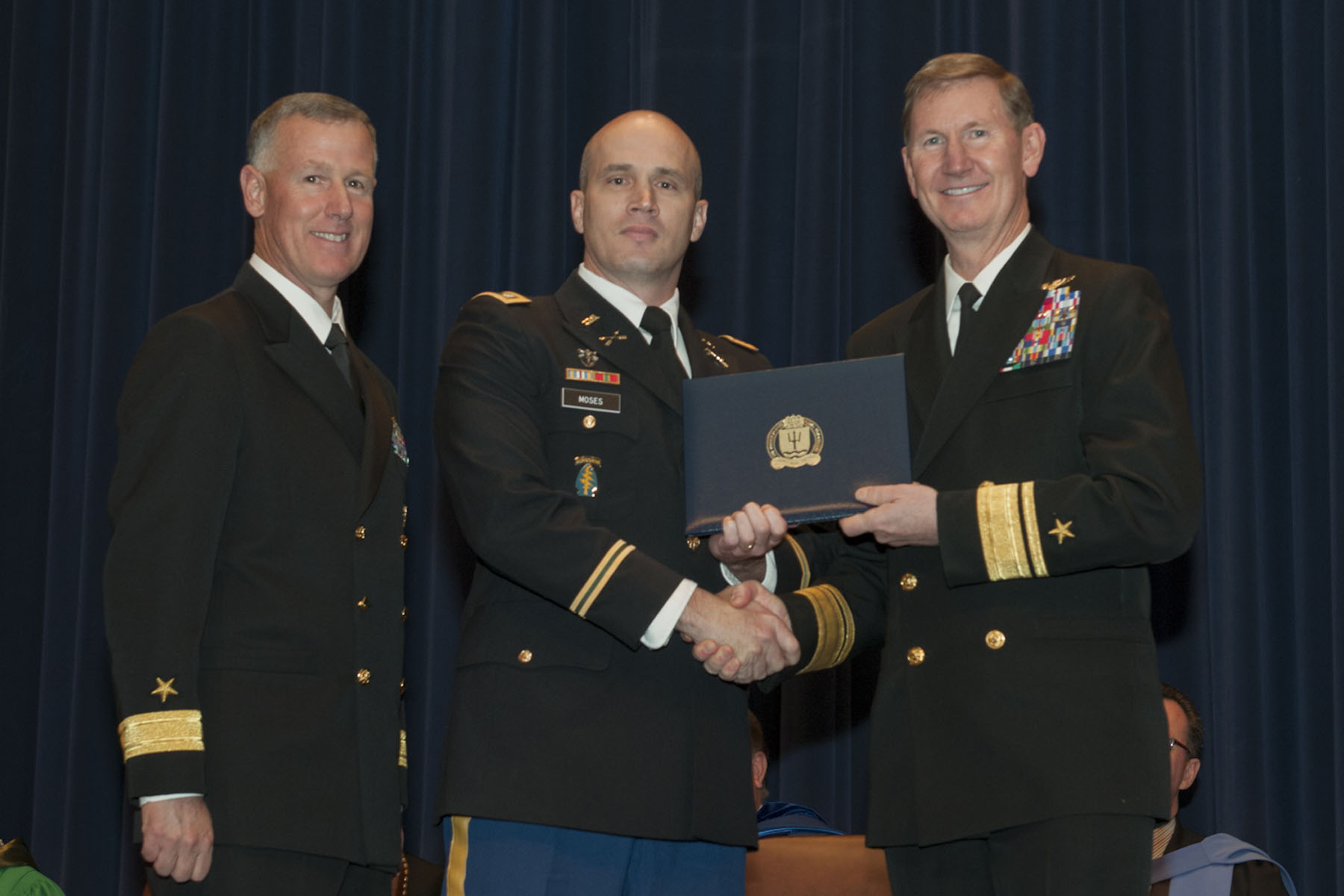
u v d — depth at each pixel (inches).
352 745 81.7
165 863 75.8
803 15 162.6
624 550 83.5
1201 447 151.4
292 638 81.4
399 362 166.1
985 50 160.6
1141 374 80.9
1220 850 116.7
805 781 149.4
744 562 91.3
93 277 174.4
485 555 84.1
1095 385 82.8
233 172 174.4
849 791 149.5
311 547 83.4
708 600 83.5
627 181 94.8
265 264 92.3
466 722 84.4
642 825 81.6
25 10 181.8
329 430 86.4
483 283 165.2
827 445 87.0
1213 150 155.9
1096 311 84.0
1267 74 156.6
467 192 165.9
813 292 157.5
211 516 80.4
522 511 83.6
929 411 88.0
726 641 82.8
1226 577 147.9
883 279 159.9
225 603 81.2
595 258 95.3
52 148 180.7
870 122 162.6
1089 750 77.5
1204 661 147.6
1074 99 158.6
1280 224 154.3
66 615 167.5
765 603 89.6
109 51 175.8
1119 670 79.3
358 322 168.1
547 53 167.2
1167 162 156.4
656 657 85.8
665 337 93.9
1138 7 159.8
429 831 155.1
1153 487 77.6
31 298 177.9
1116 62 157.8
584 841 82.7
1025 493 80.1
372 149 96.0
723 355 99.7
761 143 163.8
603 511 87.4
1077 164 157.6
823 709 150.2
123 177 173.8
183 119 173.5
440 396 91.0
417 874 129.9
